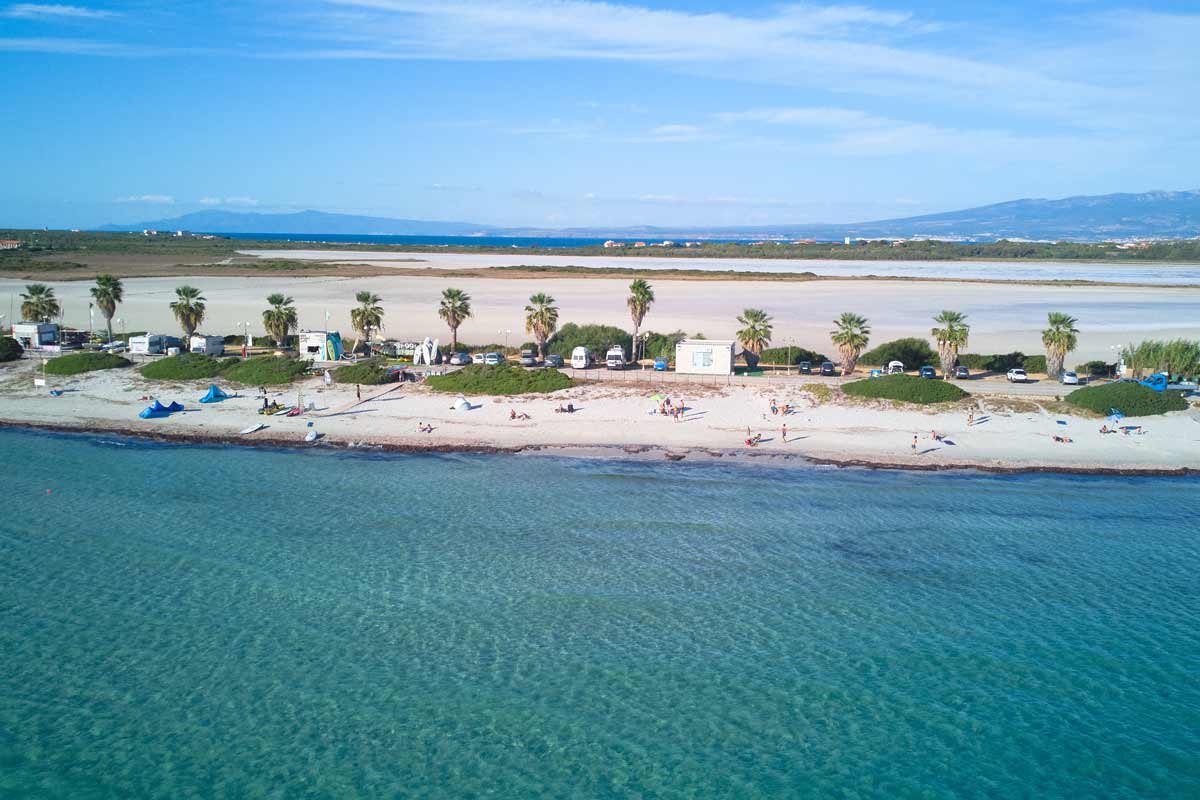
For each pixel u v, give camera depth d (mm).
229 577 42594
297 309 136625
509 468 60719
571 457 63219
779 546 46938
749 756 29609
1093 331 121438
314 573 43062
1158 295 173875
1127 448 64188
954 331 85188
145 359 93250
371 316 99125
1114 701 32875
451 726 31125
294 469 60438
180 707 32188
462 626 37875
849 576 43312
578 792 27750
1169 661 35625
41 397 79625
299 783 28203
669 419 71500
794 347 95938
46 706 32094
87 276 188000
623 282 195250
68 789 27891
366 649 35969
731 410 73375
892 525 50188
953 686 33781
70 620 38188
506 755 29578
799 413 72625
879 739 30578
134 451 64812
